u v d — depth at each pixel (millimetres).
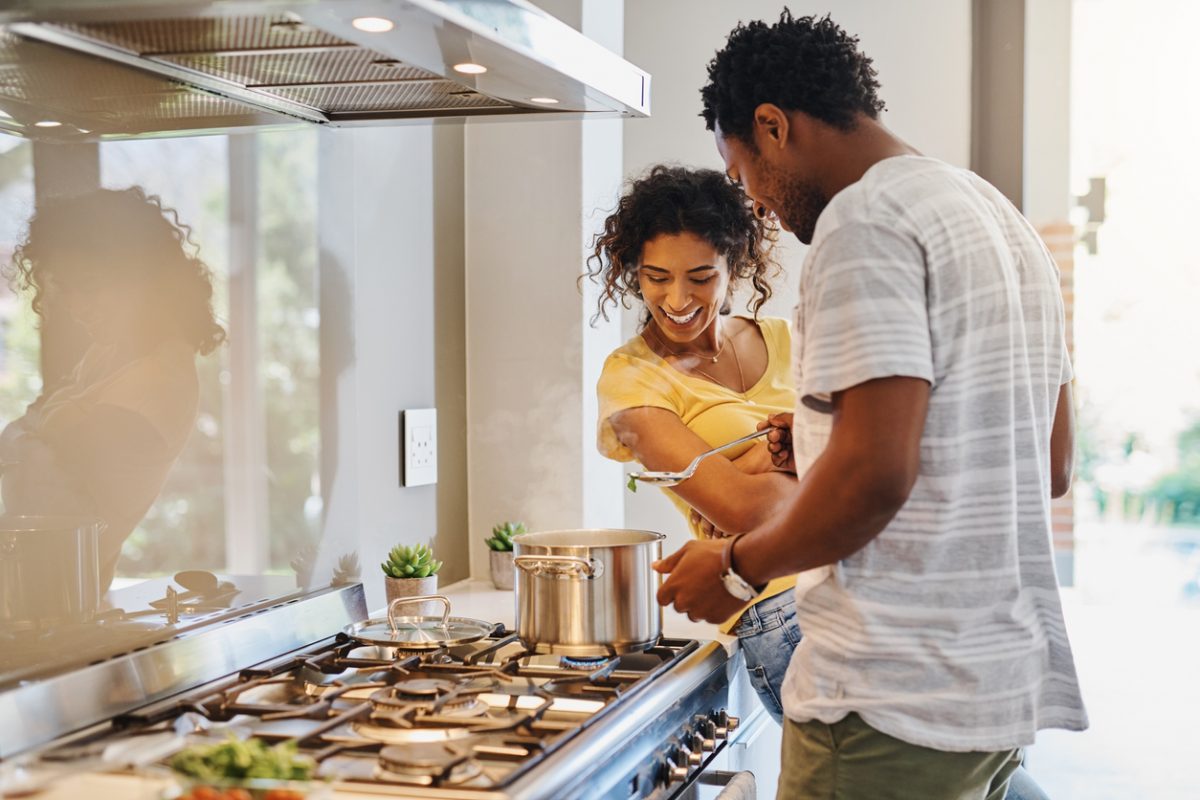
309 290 1826
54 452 1347
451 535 2396
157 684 1411
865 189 1239
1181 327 2428
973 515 1239
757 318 2094
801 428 1321
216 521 1613
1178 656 2432
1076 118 2469
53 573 1342
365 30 1231
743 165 1457
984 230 1253
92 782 984
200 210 1581
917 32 2518
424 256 2277
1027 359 1290
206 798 914
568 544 1737
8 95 1272
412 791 1071
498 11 1280
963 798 1283
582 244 2355
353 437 1950
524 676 1512
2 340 1278
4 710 1210
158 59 1406
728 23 2639
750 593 1334
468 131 2420
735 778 1633
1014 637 1255
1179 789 2439
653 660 1645
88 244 1393
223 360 1628
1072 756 2477
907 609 1240
